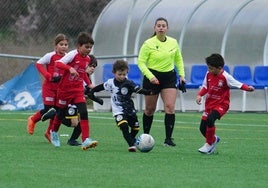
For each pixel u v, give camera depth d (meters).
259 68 66.06
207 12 67.50
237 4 67.19
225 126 49.81
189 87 63.19
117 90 32.66
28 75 60.81
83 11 70.00
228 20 66.62
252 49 67.25
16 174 24.64
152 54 37.19
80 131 35.06
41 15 68.38
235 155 31.70
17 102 60.66
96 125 48.34
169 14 67.62
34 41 68.25
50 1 68.56
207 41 67.06
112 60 66.94
